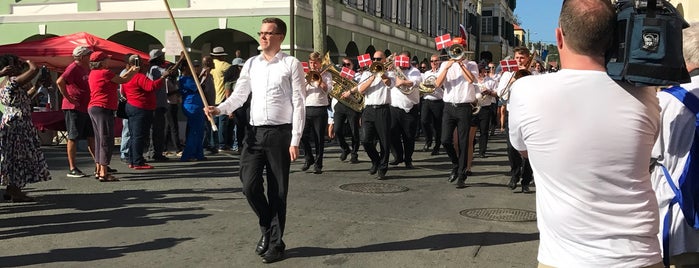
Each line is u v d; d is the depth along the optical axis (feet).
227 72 38.22
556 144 7.22
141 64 31.53
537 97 7.38
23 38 61.57
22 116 21.94
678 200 8.88
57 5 60.85
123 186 26.30
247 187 15.61
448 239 17.93
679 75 6.89
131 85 30.71
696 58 8.89
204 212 21.22
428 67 53.21
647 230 7.20
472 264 15.57
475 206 22.70
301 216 20.77
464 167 26.53
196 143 35.19
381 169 28.94
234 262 15.71
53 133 45.42
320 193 25.03
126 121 34.19
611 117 7.08
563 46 7.51
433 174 30.78
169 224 19.52
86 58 28.25
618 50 7.07
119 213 21.02
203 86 35.09
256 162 15.65
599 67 7.28
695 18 25.86
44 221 19.85
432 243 17.49
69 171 30.66
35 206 22.11
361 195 24.67
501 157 38.50
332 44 66.95
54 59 43.55
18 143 21.84
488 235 18.40
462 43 26.17
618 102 7.10
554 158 7.24
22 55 41.42
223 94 39.34
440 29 118.73
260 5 56.08
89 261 15.71
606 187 7.11
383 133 28.58
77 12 60.03
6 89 21.63
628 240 7.11
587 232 7.15
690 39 9.00
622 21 7.04
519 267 15.37
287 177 15.87
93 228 18.98
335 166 33.42
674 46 6.88
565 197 7.25
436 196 24.64
